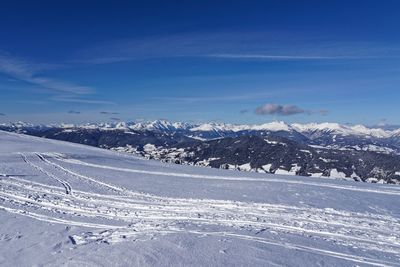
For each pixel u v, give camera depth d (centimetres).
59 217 1873
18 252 1308
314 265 1159
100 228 1661
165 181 3372
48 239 1465
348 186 3541
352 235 1630
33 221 1773
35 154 5047
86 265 1134
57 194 2505
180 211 2059
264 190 2950
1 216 1850
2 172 3350
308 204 2353
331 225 1809
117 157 5791
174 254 1215
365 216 2056
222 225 1720
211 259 1172
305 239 1503
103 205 2203
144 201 2331
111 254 1227
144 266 1105
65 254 1266
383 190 3347
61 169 3831
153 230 1596
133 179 3403
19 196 2378
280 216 1969
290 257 1228
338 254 1306
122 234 1541
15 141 6994
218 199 2420
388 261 1256
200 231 1568
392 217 2064
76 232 1581
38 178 3145
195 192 2720
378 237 1612
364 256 1301
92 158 5184
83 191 2639
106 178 3366
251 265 1130
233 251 1265
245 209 2133
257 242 1405
